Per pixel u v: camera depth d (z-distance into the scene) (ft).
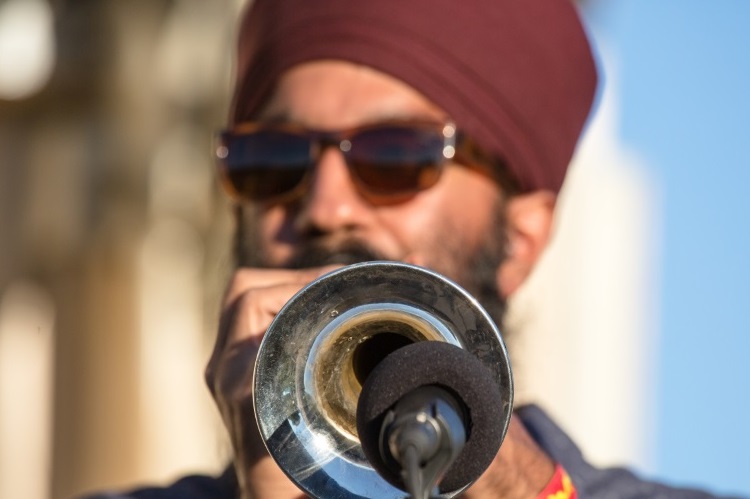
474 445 10.49
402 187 17.24
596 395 45.03
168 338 37.06
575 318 44.96
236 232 18.30
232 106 19.19
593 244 45.73
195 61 36.22
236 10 36.32
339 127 17.46
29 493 38.81
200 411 36.78
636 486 16.69
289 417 12.38
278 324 12.21
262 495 13.38
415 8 17.75
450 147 17.52
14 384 38.70
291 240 17.34
